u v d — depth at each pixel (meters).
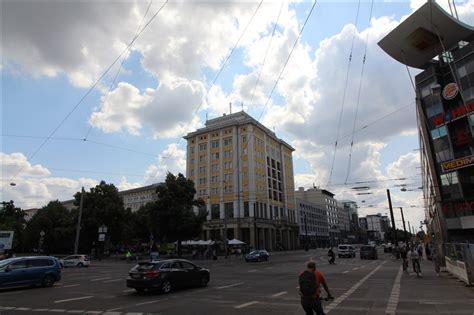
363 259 47.97
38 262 18.78
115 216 58.47
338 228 161.00
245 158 83.94
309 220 129.50
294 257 56.66
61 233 63.47
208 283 19.56
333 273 25.62
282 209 96.88
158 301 13.26
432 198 46.38
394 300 12.75
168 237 52.03
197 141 91.94
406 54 45.53
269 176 91.69
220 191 84.88
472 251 17.55
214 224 81.88
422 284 18.19
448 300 12.69
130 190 134.88
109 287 18.34
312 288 7.43
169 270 16.09
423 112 45.22
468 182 39.91
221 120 92.25
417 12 39.88
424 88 45.28
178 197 51.62
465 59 40.69
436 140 43.38
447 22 39.91
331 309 10.94
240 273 26.56
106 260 54.66
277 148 100.31
